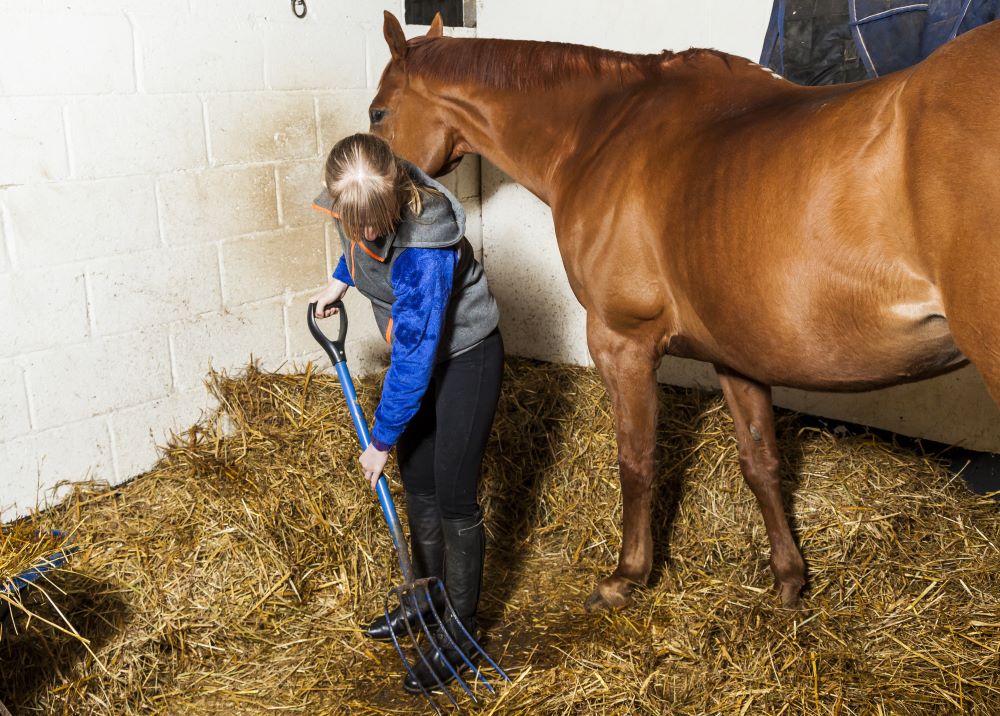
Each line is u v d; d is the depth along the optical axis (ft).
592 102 7.34
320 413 9.21
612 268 6.64
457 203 6.03
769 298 5.27
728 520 8.57
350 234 5.49
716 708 6.23
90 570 7.44
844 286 4.89
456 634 6.75
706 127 6.01
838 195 4.75
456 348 6.33
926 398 9.46
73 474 8.33
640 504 7.51
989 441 9.07
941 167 4.26
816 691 6.35
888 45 7.89
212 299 9.34
